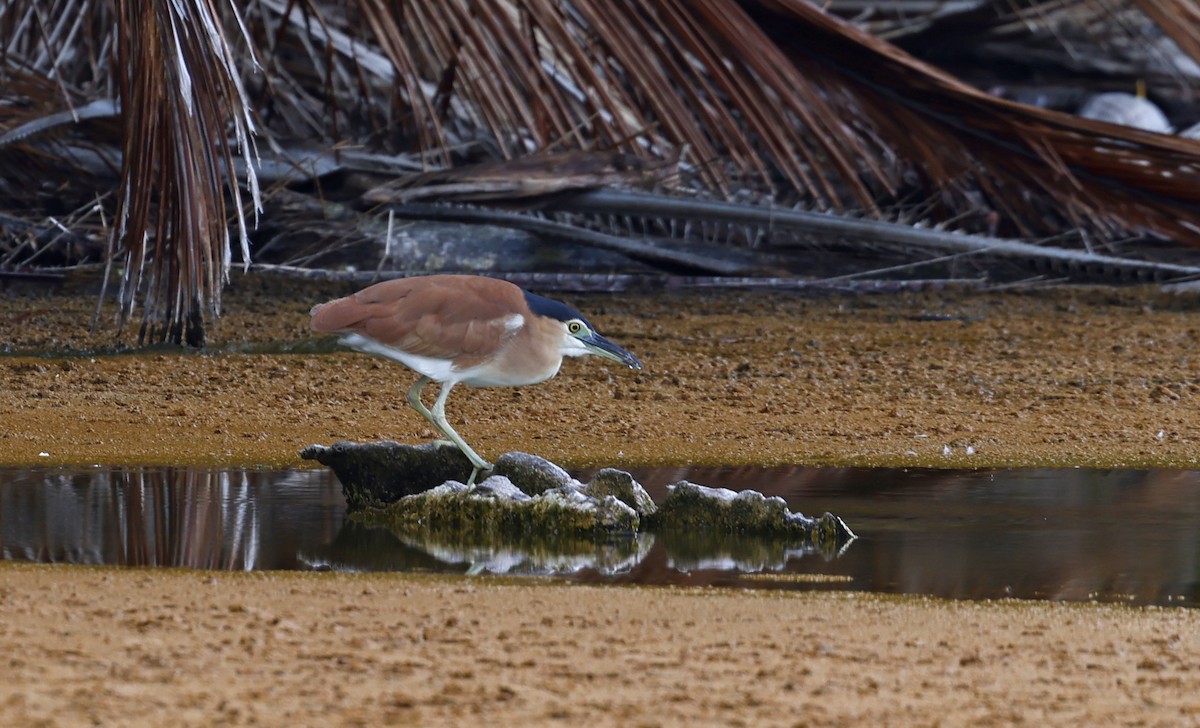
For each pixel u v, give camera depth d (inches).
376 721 215.9
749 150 868.6
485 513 392.2
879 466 480.7
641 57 848.9
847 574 343.3
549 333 413.4
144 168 542.0
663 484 446.0
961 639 276.8
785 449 504.4
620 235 926.4
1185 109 1217.4
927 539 379.2
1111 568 346.6
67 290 814.5
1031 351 715.4
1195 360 691.4
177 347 666.2
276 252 881.5
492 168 845.8
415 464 411.5
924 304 867.4
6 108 831.1
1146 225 893.8
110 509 398.9
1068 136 863.7
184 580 315.6
